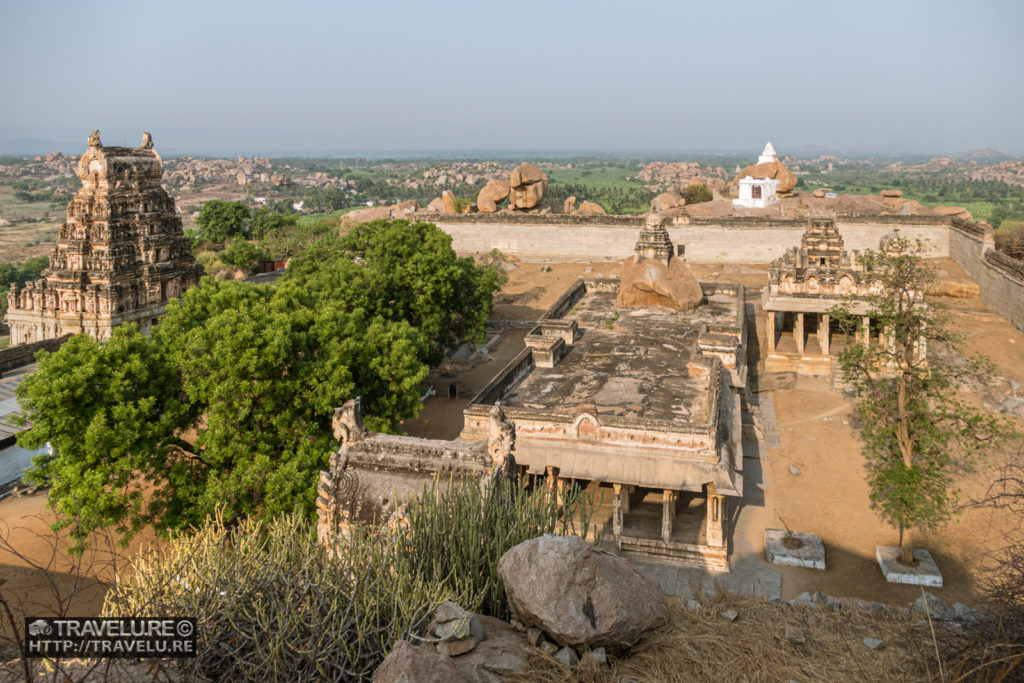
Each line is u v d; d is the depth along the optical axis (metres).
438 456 16.67
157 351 32.22
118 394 28.22
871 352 32.97
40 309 50.25
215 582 11.38
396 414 34.06
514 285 74.75
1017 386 43.09
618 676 11.87
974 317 52.66
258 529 13.20
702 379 35.84
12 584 27.30
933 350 47.25
